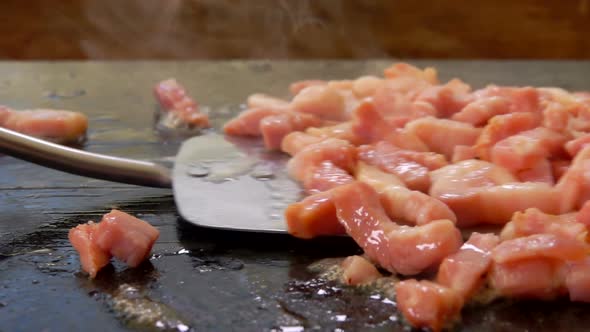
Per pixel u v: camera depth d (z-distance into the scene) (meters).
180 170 0.88
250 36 1.78
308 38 1.77
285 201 0.84
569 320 0.73
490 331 0.73
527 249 0.74
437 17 1.76
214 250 0.80
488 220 0.81
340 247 0.80
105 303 0.75
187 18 1.77
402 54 1.78
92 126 1.00
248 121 0.96
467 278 0.74
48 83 1.11
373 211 0.78
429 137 0.89
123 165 0.86
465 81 1.13
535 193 0.80
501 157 0.84
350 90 1.01
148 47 1.79
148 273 0.77
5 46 1.74
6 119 0.96
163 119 1.01
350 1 1.75
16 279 0.77
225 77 1.14
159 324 0.73
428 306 0.72
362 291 0.76
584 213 0.77
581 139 0.84
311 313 0.74
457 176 0.83
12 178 0.89
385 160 0.86
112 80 1.12
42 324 0.73
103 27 1.76
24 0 1.71
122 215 0.78
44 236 0.81
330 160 0.86
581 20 1.74
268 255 0.79
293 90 1.03
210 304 0.75
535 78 1.14
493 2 1.75
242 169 0.89
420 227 0.76
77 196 0.86
